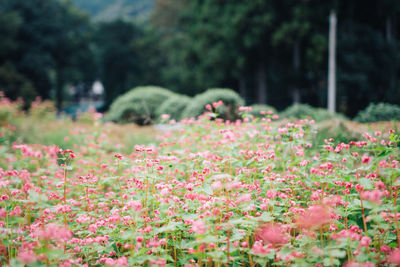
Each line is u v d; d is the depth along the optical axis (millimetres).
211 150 4824
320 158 3799
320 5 22297
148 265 2707
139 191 3619
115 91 42062
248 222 2611
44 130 10555
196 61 29625
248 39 23078
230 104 10984
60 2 41812
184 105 12438
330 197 3219
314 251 2543
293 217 3158
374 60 22172
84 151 6238
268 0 22625
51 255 2467
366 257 2471
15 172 3383
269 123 5070
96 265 2996
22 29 34125
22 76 30875
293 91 24141
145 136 9523
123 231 2982
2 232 2758
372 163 3170
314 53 21578
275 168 4367
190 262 2811
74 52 40375
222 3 25562
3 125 9555
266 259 2629
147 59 42688
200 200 2990
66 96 51781
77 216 3516
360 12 24375
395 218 2686
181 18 32219
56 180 4520
